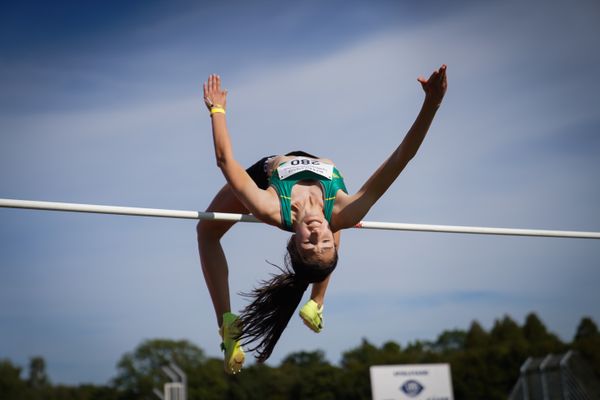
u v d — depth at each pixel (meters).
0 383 38.81
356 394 34.00
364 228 4.95
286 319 4.27
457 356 31.39
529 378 18.98
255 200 3.79
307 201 3.87
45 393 40.31
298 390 36.19
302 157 4.13
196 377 38.88
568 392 17.81
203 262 4.54
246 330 4.23
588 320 36.88
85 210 4.26
